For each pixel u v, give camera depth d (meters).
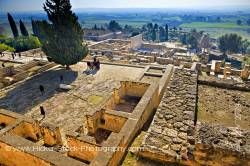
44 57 36.47
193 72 13.13
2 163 9.55
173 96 10.18
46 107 18.61
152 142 7.07
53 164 7.50
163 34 120.00
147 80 18.17
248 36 178.88
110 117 12.44
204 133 6.21
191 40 101.44
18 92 21.89
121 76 25.42
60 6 24.89
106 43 55.88
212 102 10.61
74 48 26.61
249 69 23.56
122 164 7.72
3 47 44.53
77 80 24.61
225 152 5.64
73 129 15.23
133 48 62.31
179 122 8.12
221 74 25.34
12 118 12.79
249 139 5.94
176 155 6.48
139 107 11.55
